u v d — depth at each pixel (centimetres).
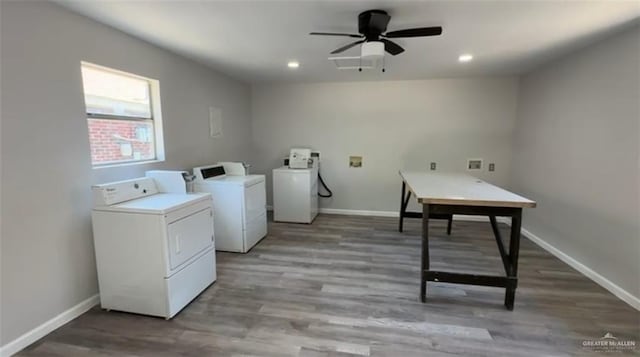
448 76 460
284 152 547
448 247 376
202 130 395
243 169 407
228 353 194
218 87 432
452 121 486
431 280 252
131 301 235
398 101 498
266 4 209
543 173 383
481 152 483
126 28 257
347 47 256
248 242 366
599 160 286
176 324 224
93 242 245
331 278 297
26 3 195
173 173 285
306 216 479
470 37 278
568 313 237
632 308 243
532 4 208
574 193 322
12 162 191
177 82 342
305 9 217
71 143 227
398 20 237
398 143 507
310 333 214
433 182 324
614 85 268
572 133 327
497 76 458
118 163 278
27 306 201
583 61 310
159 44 302
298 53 334
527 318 231
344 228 456
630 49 251
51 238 215
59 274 221
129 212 223
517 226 237
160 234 221
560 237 346
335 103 520
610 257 271
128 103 291
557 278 296
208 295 266
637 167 244
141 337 209
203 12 223
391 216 523
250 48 314
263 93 540
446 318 232
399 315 236
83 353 193
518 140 453
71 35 223
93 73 255
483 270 314
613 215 268
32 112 201
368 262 335
